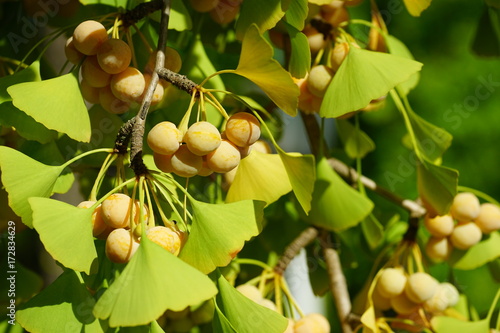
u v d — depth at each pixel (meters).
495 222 1.16
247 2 0.93
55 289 0.87
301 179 0.90
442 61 2.54
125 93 0.91
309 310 1.83
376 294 1.15
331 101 0.95
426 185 1.08
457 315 1.19
